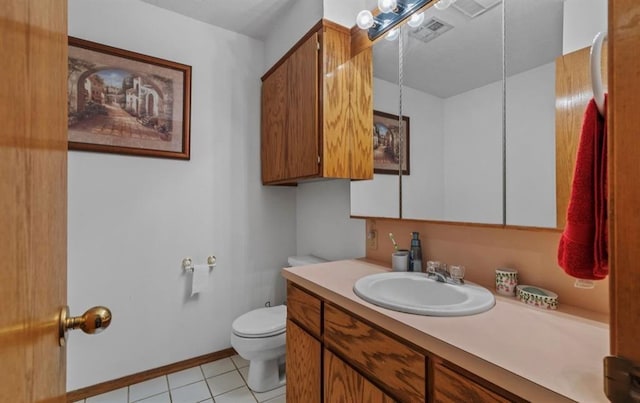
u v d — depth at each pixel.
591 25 0.89
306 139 1.71
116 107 1.79
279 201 2.43
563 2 0.96
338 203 1.98
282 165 1.97
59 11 0.58
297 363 1.31
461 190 1.25
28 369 0.41
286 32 2.03
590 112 0.62
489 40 1.17
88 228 1.73
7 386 0.35
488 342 0.71
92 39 1.74
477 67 1.20
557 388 0.54
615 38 0.39
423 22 1.40
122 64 1.82
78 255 1.70
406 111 1.48
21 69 0.39
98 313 0.61
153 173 1.92
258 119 2.34
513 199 1.08
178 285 2.00
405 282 1.26
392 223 1.58
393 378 0.86
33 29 0.44
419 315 0.87
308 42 1.70
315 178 1.77
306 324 1.26
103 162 1.77
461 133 1.25
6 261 0.35
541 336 0.74
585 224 0.63
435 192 1.35
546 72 1.00
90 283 1.73
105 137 1.76
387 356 0.88
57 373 0.55
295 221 2.51
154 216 1.92
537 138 1.02
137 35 1.87
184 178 2.03
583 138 0.64
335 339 1.09
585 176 0.63
